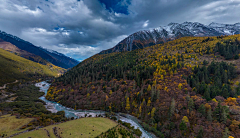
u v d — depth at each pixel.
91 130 78.06
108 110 132.50
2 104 129.25
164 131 88.38
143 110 115.62
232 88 100.12
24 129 78.06
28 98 170.38
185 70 144.50
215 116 79.75
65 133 70.56
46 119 97.19
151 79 147.00
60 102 162.12
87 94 155.00
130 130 89.12
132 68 191.62
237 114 74.00
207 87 102.25
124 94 142.75
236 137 65.69
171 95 110.50
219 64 135.62
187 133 79.56
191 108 90.88
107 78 191.75
